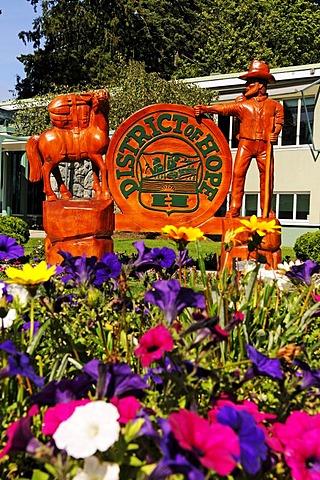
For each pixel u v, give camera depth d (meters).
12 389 2.14
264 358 1.82
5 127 24.36
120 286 2.52
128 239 17.45
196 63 35.78
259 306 3.13
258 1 36.41
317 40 35.25
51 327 2.54
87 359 2.63
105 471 1.39
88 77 33.62
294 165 20.11
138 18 34.69
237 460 1.31
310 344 3.07
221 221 9.78
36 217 25.80
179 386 1.82
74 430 1.41
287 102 20.27
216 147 9.75
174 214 9.65
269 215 9.55
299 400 2.13
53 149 9.05
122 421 1.55
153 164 9.57
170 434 1.30
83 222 8.63
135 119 9.45
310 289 3.07
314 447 1.50
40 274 2.07
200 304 1.82
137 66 24.06
